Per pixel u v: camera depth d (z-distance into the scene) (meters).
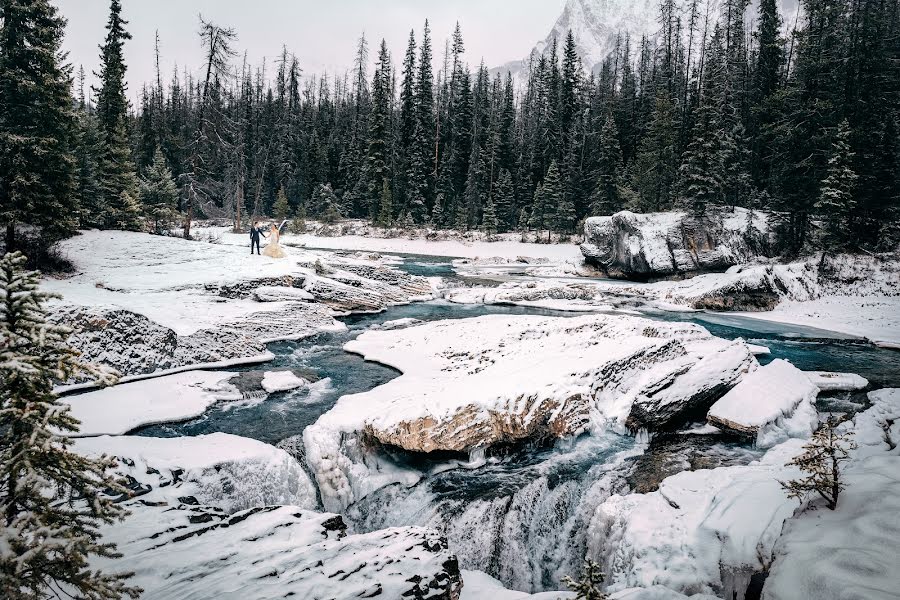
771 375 14.86
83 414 11.27
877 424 9.67
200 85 37.94
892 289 29.72
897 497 5.60
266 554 5.88
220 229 59.41
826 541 5.27
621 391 13.70
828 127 35.78
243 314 20.17
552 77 70.75
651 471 10.80
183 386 13.45
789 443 10.15
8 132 21.70
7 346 3.29
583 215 62.69
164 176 47.09
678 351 15.92
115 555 3.24
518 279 38.47
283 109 79.62
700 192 37.75
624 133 64.94
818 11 39.22
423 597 5.15
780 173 38.94
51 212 23.11
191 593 4.98
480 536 9.41
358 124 74.19
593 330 17.92
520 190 66.69
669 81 62.56
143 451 8.83
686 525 6.89
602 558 7.96
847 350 20.98
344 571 5.48
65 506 6.50
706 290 30.66
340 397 13.42
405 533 6.56
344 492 10.23
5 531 2.92
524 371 13.48
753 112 44.16
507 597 7.26
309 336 19.98
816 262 33.22
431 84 68.44
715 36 52.25
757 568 5.67
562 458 11.45
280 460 9.54
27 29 22.72
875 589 4.36
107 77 41.41
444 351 17.02
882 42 39.16
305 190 71.31
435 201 67.06
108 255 26.88
